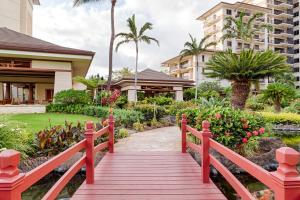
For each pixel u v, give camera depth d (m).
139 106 15.23
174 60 48.41
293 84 42.12
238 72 12.20
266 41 51.00
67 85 17.52
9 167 1.53
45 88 22.97
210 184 4.29
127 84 26.64
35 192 5.42
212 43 30.55
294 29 55.19
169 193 3.90
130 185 4.29
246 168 2.18
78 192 3.97
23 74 20.69
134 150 7.46
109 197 3.77
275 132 12.25
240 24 33.25
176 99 27.09
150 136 10.38
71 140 7.20
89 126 4.39
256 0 55.41
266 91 17.20
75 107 16.16
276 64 12.12
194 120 7.59
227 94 31.06
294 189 1.37
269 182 1.63
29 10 30.22
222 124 6.54
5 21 25.67
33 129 9.18
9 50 15.38
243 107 12.82
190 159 6.11
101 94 17.44
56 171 6.22
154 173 4.96
